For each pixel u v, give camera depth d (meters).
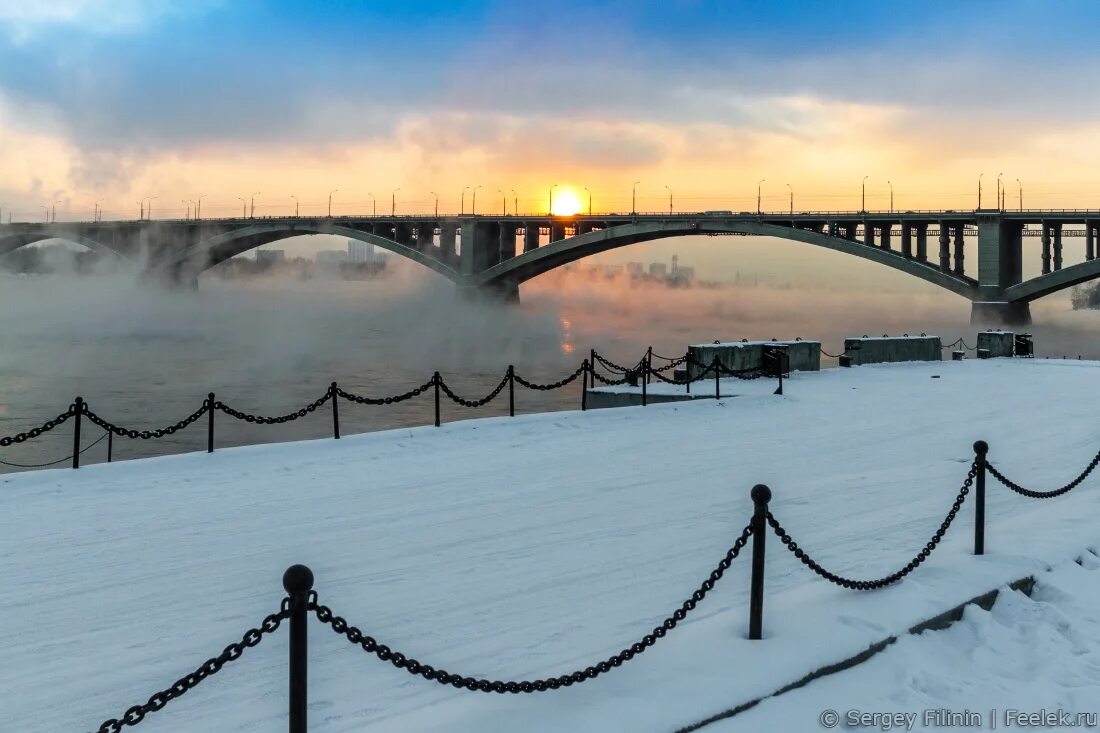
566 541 9.52
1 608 7.39
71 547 9.22
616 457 14.80
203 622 7.11
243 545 9.34
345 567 8.55
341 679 6.00
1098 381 29.14
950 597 7.31
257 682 6.00
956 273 88.12
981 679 6.18
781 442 16.48
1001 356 42.38
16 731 5.32
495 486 12.42
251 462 13.89
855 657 6.22
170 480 12.59
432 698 5.69
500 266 111.31
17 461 31.91
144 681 6.02
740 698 5.50
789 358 31.17
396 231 120.94
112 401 50.66
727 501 11.51
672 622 5.94
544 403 49.16
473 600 7.58
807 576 8.18
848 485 12.58
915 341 38.00
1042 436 17.30
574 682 5.51
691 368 26.19
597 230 104.81
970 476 8.60
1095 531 9.53
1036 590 7.96
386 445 15.57
